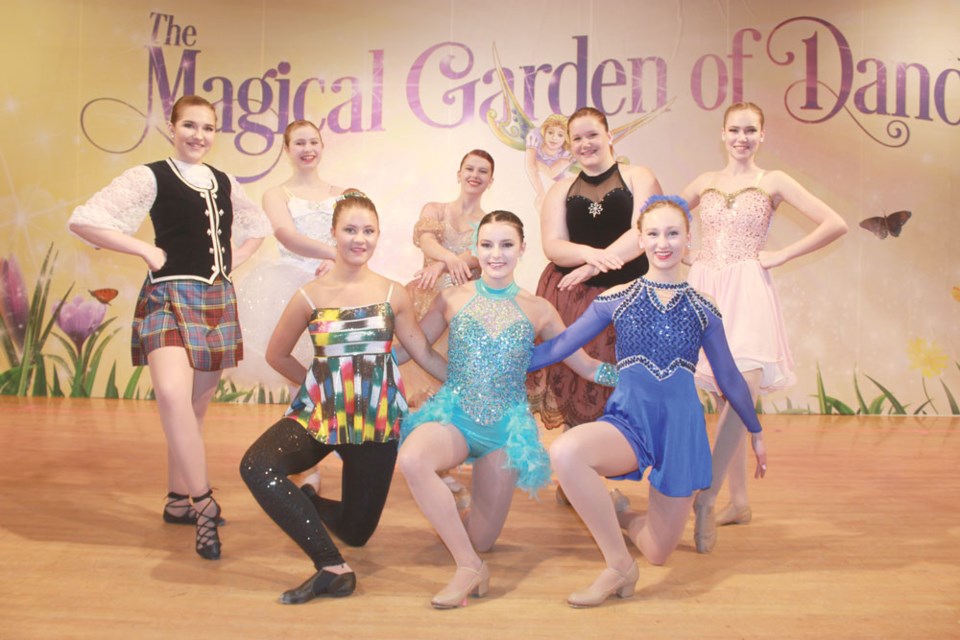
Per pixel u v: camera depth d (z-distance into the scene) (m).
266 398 5.90
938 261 6.09
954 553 2.52
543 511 3.04
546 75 6.14
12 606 1.93
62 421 4.80
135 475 3.41
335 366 2.32
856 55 6.05
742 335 2.89
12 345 6.06
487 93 6.17
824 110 6.07
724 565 2.39
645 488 3.46
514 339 2.37
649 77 6.11
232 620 1.88
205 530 2.36
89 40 6.09
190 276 2.51
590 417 3.15
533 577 2.26
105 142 6.11
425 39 6.17
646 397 2.25
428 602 2.03
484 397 2.35
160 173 2.55
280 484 2.07
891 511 3.05
